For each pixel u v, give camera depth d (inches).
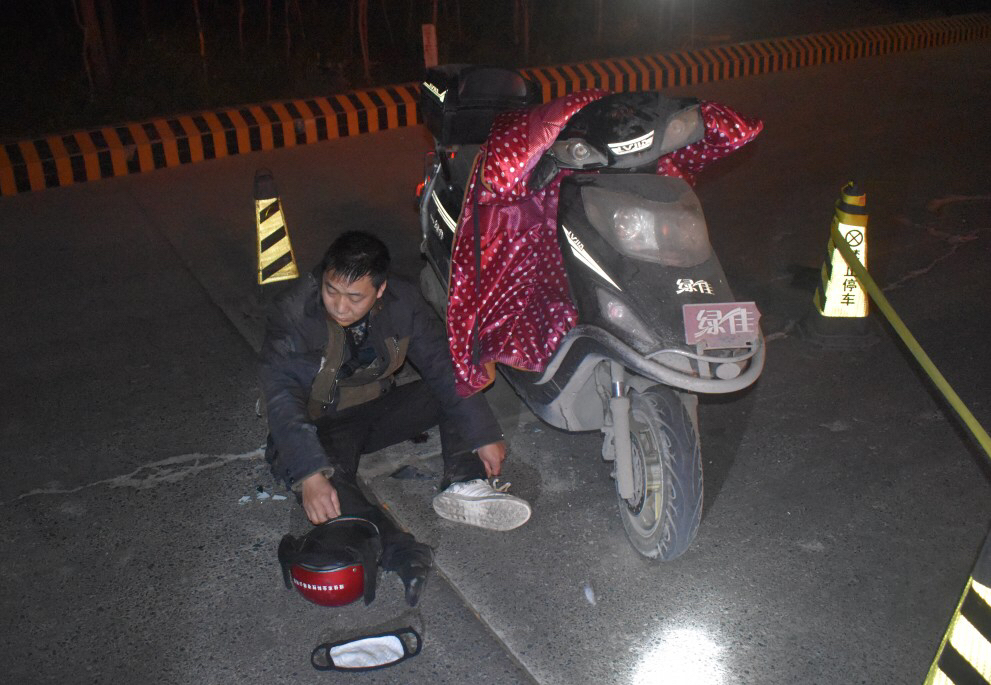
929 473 141.0
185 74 317.4
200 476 139.6
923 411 156.5
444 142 161.3
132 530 128.6
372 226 227.6
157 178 260.4
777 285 200.5
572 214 117.0
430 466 142.0
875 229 230.8
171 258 210.2
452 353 125.6
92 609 115.2
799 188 258.1
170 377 164.7
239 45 364.5
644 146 112.1
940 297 195.0
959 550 125.3
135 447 146.0
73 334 178.2
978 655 81.3
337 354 117.8
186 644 110.2
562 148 113.0
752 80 385.7
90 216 233.5
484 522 124.6
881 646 110.3
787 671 106.8
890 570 121.9
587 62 375.2
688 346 105.8
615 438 114.1
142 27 378.0
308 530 129.0
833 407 157.5
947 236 226.4
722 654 109.0
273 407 115.6
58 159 253.1
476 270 124.7
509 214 125.6
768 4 526.0
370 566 110.7
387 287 121.0
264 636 111.5
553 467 141.9
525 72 359.6
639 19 458.0
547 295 121.8
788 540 127.1
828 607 115.8
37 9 376.8
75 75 317.4
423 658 107.9
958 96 361.4
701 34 452.8
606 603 116.2
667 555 116.6
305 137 290.4
